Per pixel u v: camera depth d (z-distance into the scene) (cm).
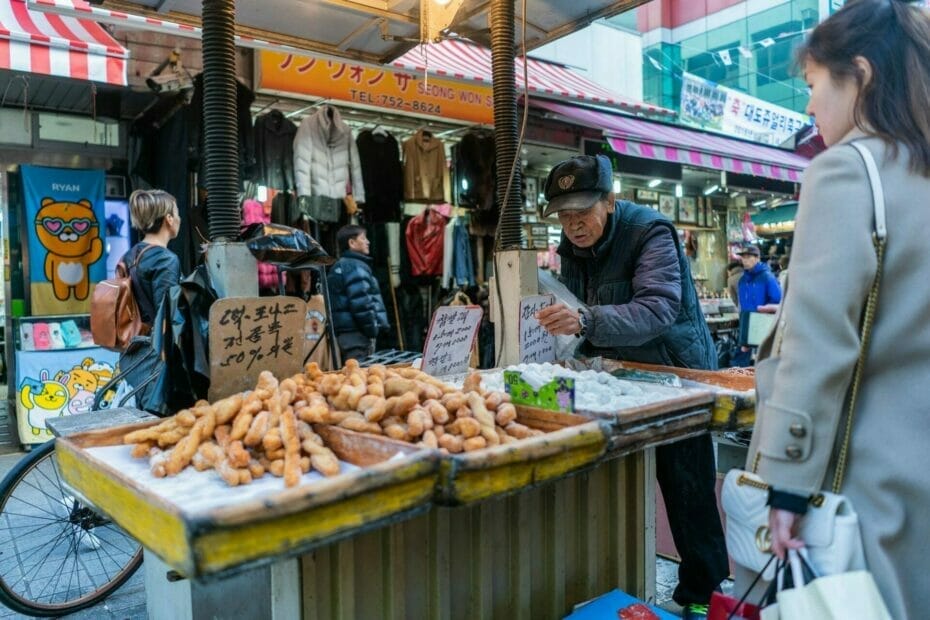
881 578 115
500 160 270
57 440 157
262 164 529
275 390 162
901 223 117
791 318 119
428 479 124
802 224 122
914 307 116
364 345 493
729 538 137
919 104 121
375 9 301
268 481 138
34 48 416
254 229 208
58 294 532
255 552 102
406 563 183
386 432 152
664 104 1900
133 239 572
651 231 247
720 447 304
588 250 261
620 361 258
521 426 166
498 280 267
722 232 1021
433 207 636
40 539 351
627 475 244
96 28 478
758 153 902
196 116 484
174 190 490
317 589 167
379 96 573
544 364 232
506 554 208
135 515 115
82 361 527
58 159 536
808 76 138
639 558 247
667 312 230
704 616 239
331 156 555
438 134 666
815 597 112
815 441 115
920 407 118
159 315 191
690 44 1958
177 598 223
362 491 113
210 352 181
